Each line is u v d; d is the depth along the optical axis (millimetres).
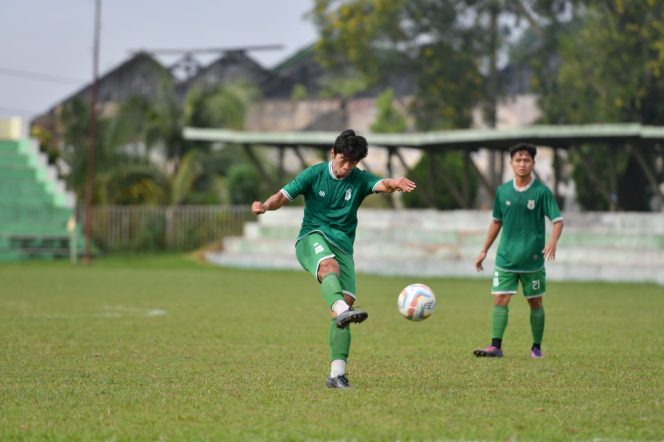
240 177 126688
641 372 30469
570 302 60500
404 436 20531
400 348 37094
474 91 139625
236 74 172125
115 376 29266
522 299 62594
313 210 27906
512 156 34688
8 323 45969
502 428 21375
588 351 36281
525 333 42750
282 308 55531
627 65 113438
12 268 97000
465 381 28391
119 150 128125
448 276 86375
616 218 88125
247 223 105125
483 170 157125
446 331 43625
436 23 140250
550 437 20578
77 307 55281
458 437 20469
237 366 31609
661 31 111188
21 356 34000
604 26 116625
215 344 38000
